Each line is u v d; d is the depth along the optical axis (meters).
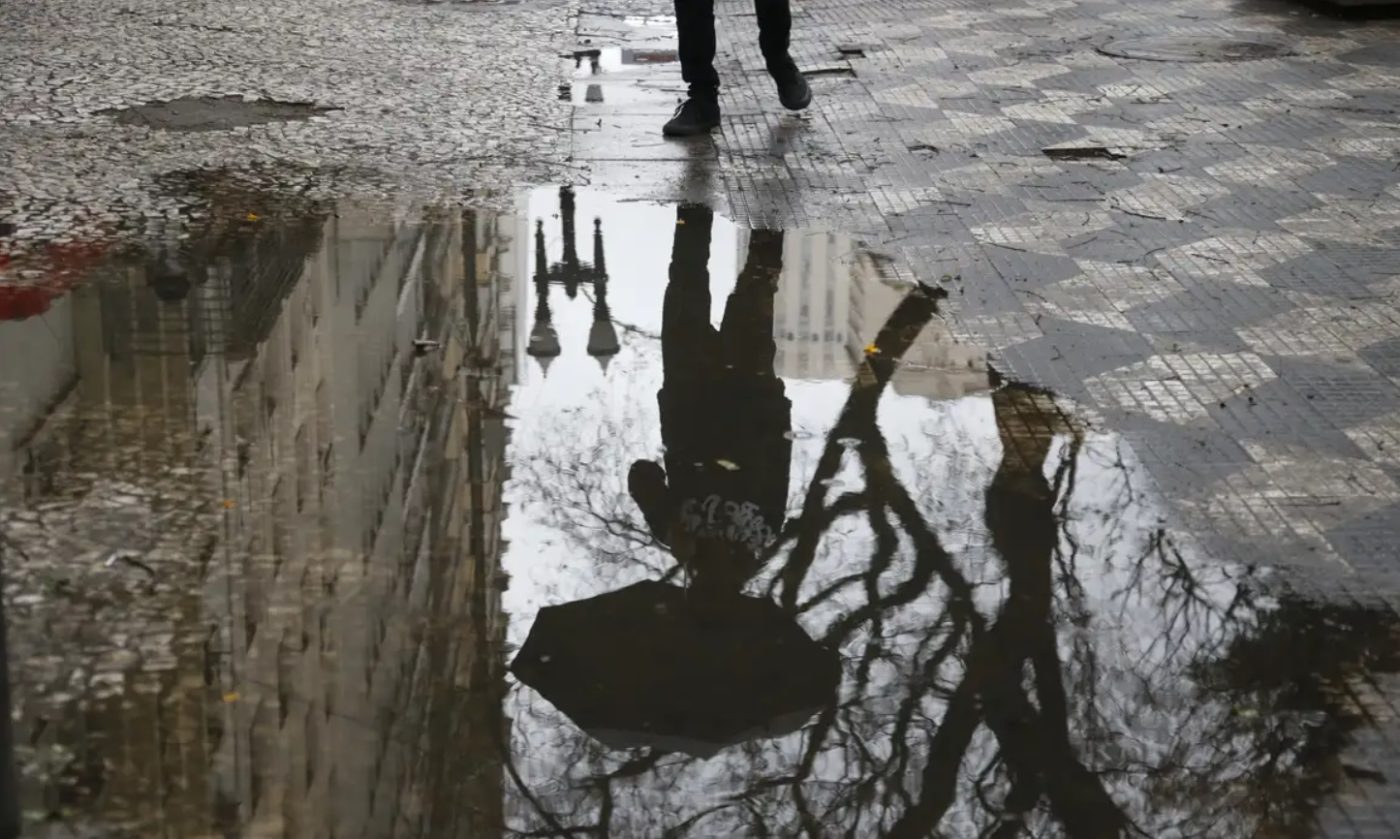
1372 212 8.90
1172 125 10.94
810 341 7.01
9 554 5.05
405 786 3.94
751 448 5.94
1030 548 5.13
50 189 9.12
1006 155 10.18
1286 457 5.77
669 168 9.87
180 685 4.36
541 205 9.09
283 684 4.36
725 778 3.98
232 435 5.95
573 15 15.34
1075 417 6.16
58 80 11.98
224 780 3.94
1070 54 13.39
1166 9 15.51
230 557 5.06
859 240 8.46
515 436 6.05
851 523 5.34
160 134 10.45
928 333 7.09
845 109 11.50
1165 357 6.76
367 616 4.73
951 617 4.73
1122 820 3.81
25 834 3.73
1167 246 8.30
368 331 7.04
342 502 5.45
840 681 4.40
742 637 4.63
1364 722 4.20
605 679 4.42
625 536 5.27
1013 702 4.29
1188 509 5.38
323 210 8.89
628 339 7.06
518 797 3.90
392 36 14.13
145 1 15.80
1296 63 12.88
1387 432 5.98
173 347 6.82
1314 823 3.80
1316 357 6.74
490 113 11.23
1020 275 7.87
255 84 11.98
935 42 14.01
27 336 6.95
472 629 4.67
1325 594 4.82
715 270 8.00
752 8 15.85
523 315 7.35
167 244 8.23
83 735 4.11
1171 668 4.45
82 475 5.61
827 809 3.86
